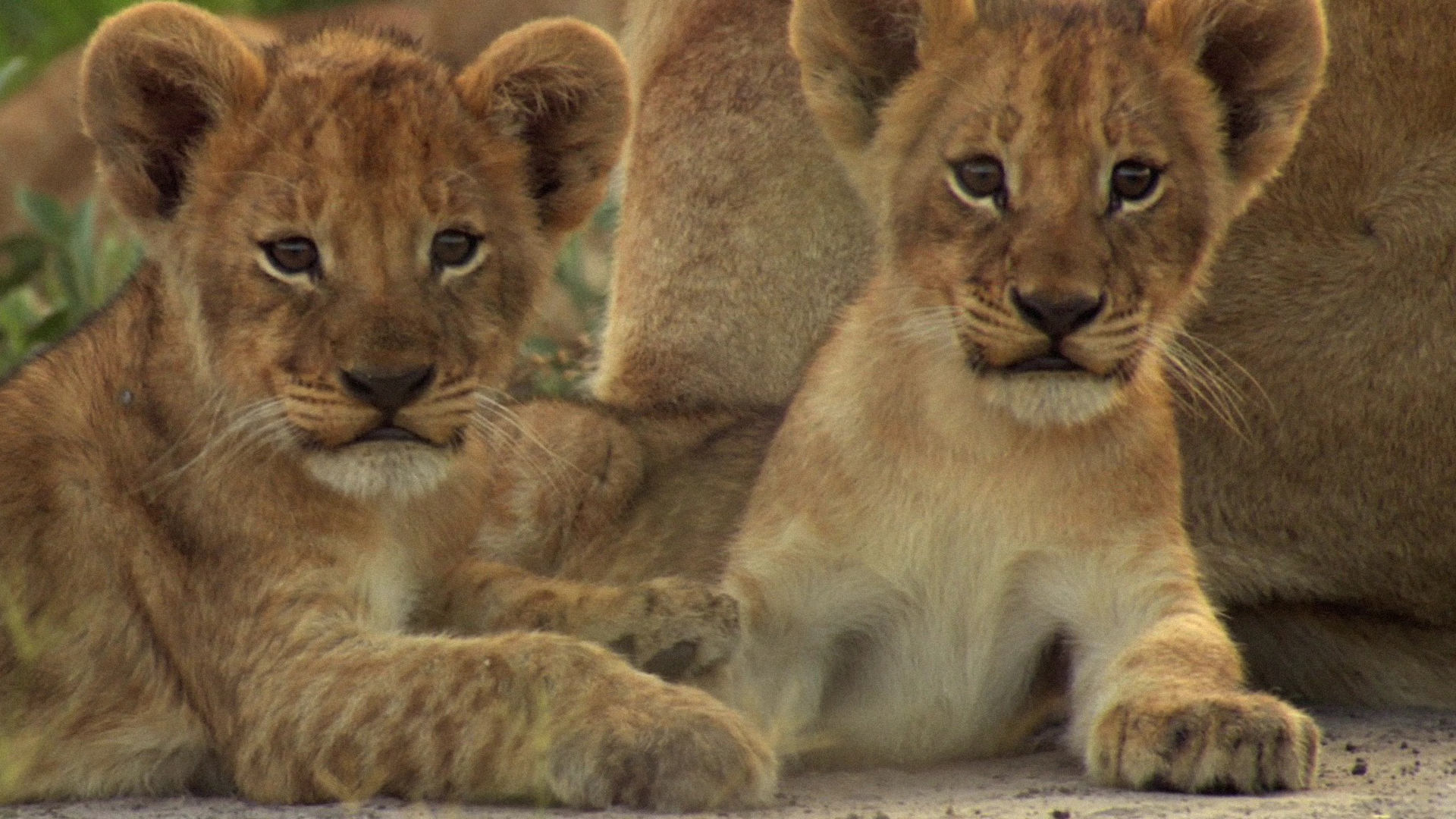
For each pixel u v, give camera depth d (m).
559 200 8.59
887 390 8.34
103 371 8.13
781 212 10.82
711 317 10.96
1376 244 9.30
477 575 8.35
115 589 7.89
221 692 7.72
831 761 8.38
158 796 7.89
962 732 8.48
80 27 19.70
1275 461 9.41
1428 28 9.29
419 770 7.29
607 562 9.71
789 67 10.77
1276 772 7.20
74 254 13.40
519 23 17.52
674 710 7.16
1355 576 9.43
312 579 7.75
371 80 7.96
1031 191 7.77
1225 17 8.35
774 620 8.42
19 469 7.94
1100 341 7.64
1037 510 8.25
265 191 7.66
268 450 7.77
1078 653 8.31
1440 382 9.23
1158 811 6.80
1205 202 8.16
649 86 11.24
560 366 12.43
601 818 6.96
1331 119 9.34
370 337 7.50
